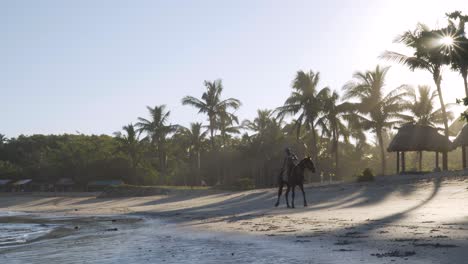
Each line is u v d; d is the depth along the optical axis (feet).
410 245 30.25
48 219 94.99
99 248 38.22
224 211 85.87
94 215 103.60
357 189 103.81
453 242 30.68
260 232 44.27
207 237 42.91
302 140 240.32
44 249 39.96
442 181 95.71
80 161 312.91
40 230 68.03
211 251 32.55
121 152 310.04
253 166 246.68
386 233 37.88
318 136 247.50
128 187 200.64
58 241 47.06
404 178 111.14
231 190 170.50
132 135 295.69
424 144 131.75
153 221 72.95
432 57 84.43
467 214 50.72
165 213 92.89
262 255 29.17
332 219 53.98
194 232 48.75
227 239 40.19
